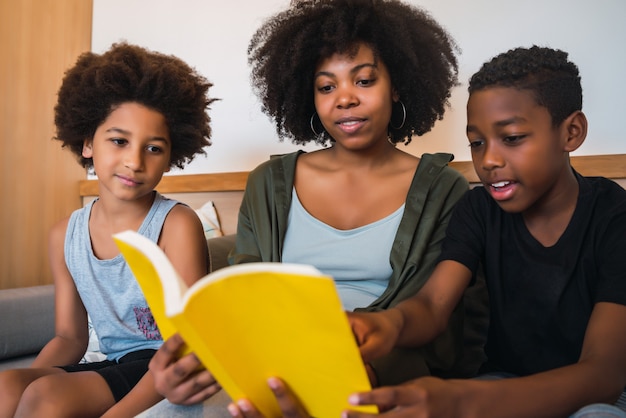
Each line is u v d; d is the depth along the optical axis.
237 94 1.92
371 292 0.98
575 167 1.35
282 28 1.13
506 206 0.78
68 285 1.18
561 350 0.81
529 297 0.82
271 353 0.50
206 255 1.17
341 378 0.49
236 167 1.92
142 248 0.52
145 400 0.85
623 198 0.79
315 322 0.44
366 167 1.04
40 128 2.07
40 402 0.84
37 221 2.06
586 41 1.41
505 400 0.56
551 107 0.74
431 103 1.17
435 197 0.97
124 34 2.13
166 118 1.14
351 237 1.00
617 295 0.70
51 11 2.08
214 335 0.46
